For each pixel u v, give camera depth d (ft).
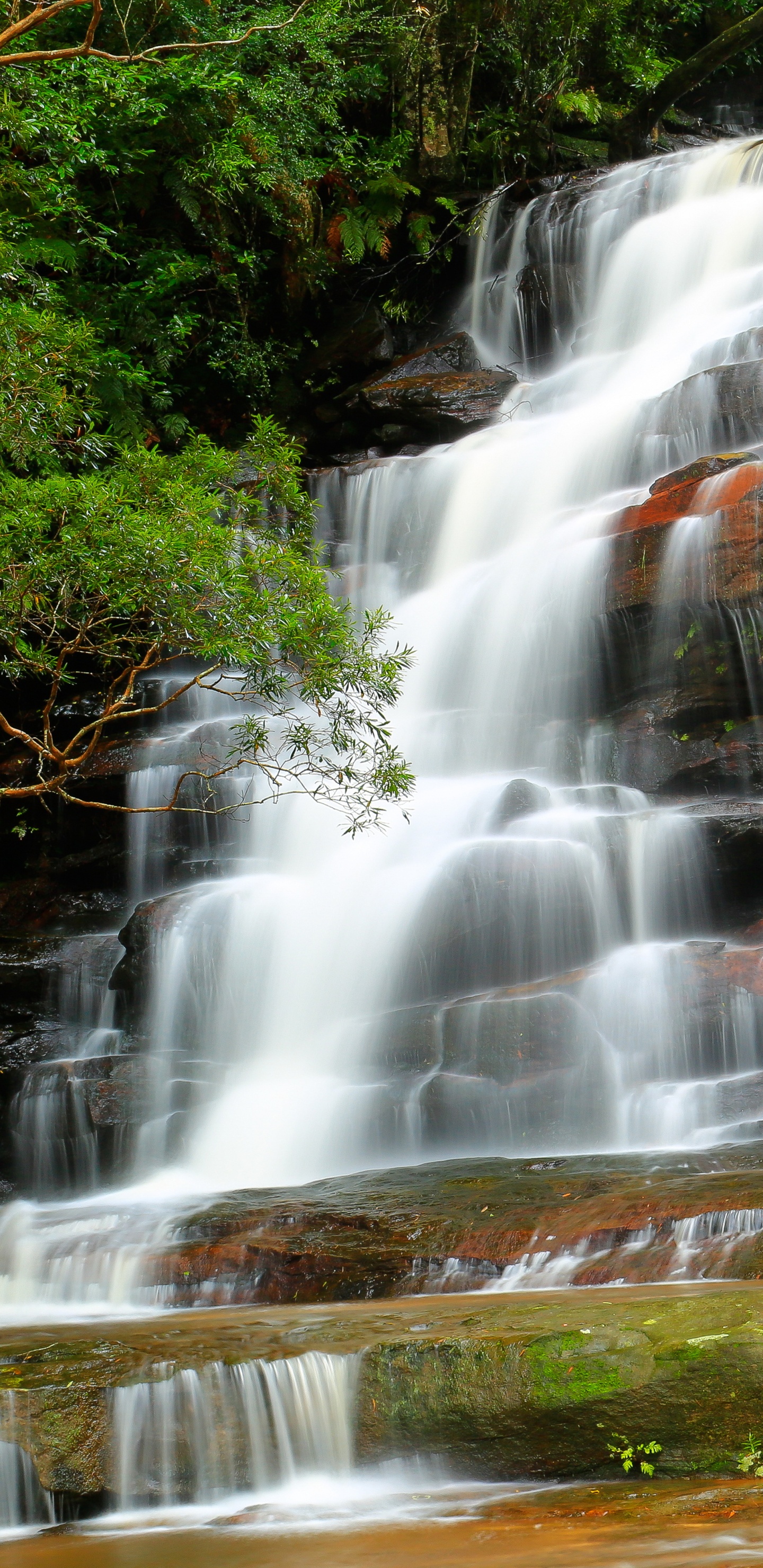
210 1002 40.22
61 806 49.55
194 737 48.75
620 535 45.60
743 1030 32.22
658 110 83.56
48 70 61.77
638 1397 16.51
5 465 41.34
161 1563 15.02
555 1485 16.70
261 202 72.43
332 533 63.31
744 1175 24.35
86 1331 21.47
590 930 37.09
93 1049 41.96
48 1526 17.70
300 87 73.82
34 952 44.52
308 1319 20.57
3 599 32.60
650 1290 19.88
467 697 50.03
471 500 59.06
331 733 41.86
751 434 51.57
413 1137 33.30
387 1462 17.66
